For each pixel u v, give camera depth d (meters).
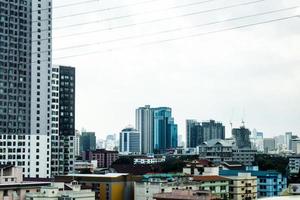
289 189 82.00
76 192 182.75
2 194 177.38
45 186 188.88
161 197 172.38
